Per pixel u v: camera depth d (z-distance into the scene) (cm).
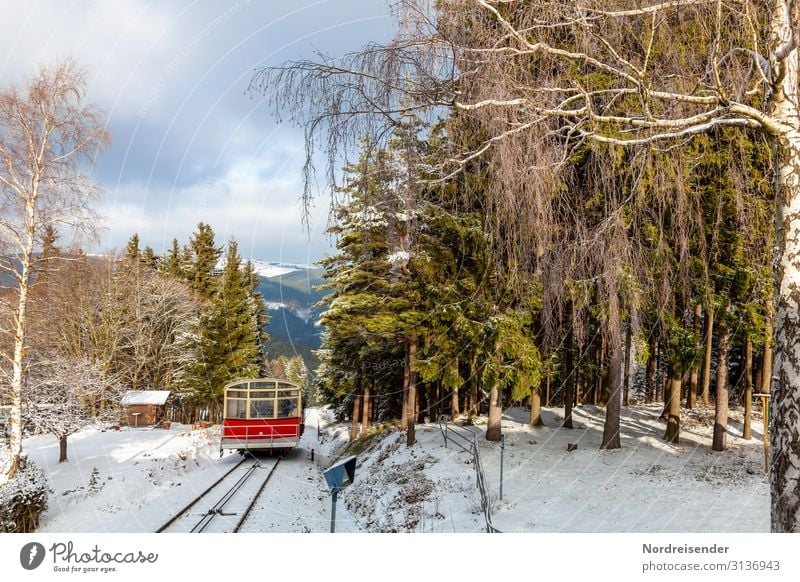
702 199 1038
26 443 2433
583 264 872
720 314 1382
